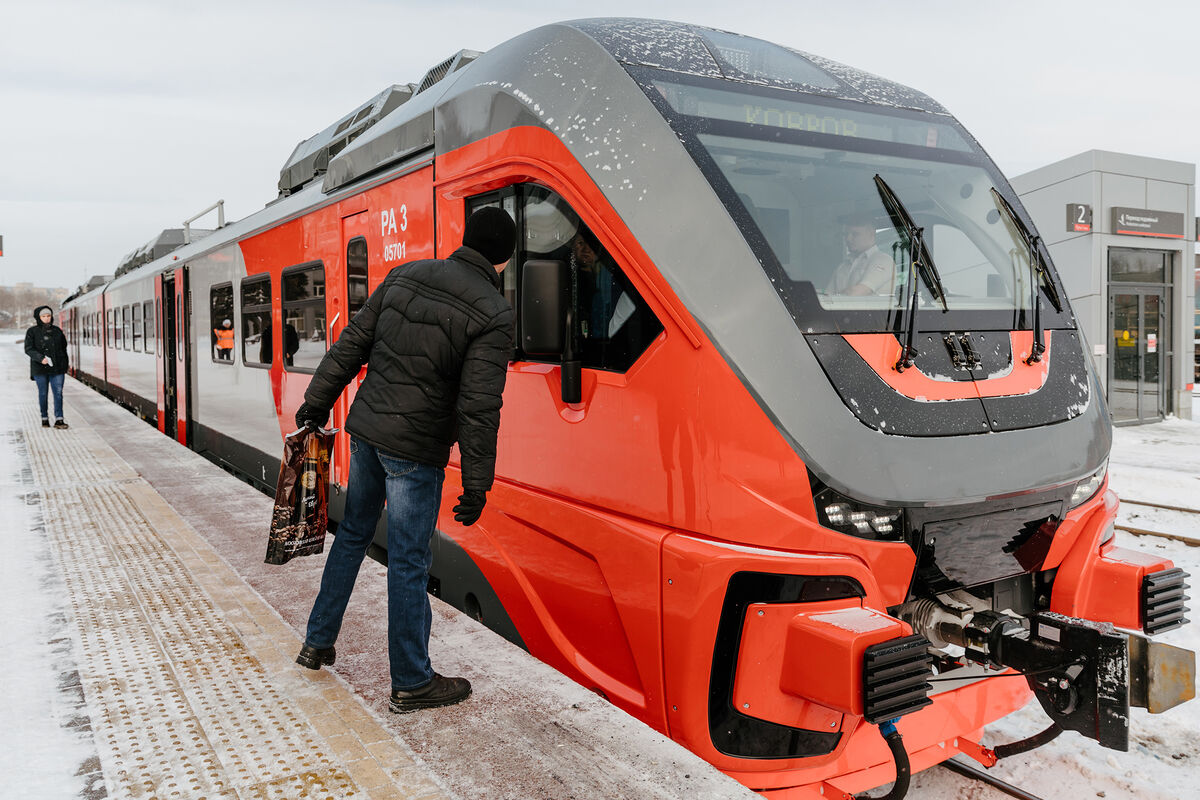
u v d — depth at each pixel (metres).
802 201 3.22
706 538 2.84
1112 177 15.26
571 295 3.42
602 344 3.28
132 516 5.96
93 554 5.00
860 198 3.35
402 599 2.87
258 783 2.50
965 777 3.58
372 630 3.72
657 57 3.46
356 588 4.28
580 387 3.36
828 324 2.91
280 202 7.22
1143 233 15.45
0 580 4.50
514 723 2.86
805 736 2.82
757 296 2.87
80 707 3.01
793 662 2.72
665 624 2.93
